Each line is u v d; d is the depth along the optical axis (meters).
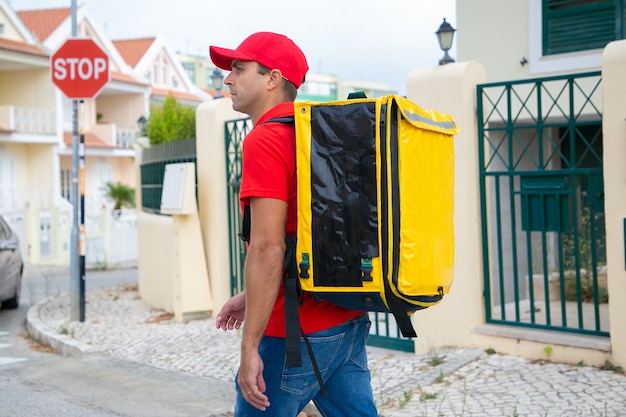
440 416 5.05
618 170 5.74
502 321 6.65
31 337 9.70
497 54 8.97
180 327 9.12
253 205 2.68
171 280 10.27
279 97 2.94
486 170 7.34
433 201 2.78
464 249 6.66
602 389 5.38
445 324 6.77
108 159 35.50
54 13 34.53
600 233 8.45
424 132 2.75
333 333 2.82
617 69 5.72
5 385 6.88
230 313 3.29
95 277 19.36
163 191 9.93
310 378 2.85
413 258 2.64
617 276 5.78
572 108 6.11
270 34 2.95
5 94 30.66
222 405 5.96
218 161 9.43
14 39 29.41
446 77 6.69
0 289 11.73
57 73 9.79
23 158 30.42
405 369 6.27
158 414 5.79
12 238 12.50
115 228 24.25
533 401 5.23
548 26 8.58
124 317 10.25
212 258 9.58
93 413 5.89
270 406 2.85
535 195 6.38
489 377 5.86
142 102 36.75
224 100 9.55
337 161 2.64
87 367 7.43
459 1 9.23
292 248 2.73
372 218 2.60
